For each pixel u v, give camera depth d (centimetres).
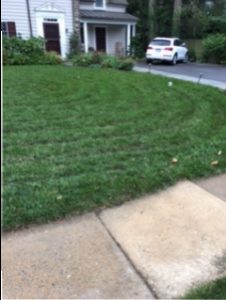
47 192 296
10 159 369
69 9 1623
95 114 557
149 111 584
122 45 2184
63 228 253
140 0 2384
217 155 391
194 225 260
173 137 450
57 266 213
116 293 193
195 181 334
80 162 364
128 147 414
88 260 219
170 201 295
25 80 866
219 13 2656
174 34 2195
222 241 240
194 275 206
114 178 325
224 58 1856
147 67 1544
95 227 255
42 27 1577
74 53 1628
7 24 1481
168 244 236
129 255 224
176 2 2191
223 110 614
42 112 562
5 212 262
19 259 218
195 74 1267
